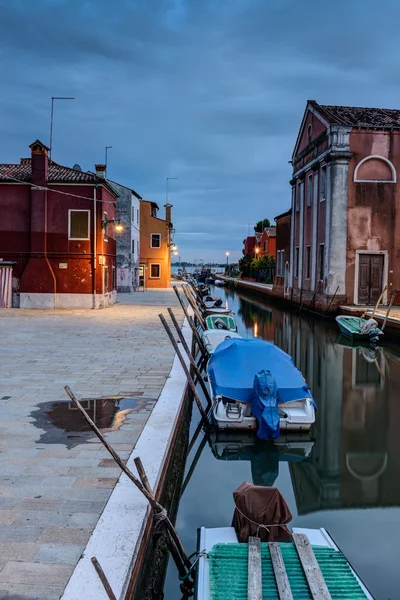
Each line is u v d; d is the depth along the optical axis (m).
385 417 11.06
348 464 8.63
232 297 48.75
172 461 6.93
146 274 42.56
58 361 11.80
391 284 26.12
